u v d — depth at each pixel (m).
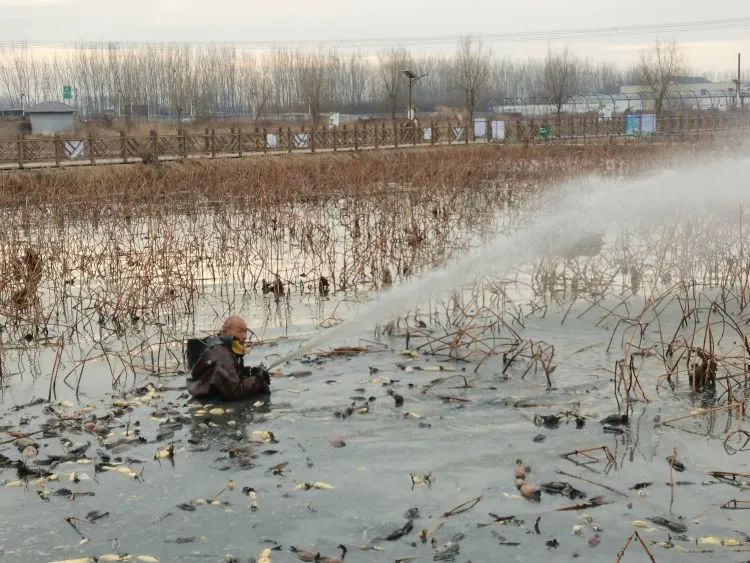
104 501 6.44
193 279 14.22
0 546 5.77
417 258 16.34
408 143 56.12
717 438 7.48
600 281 13.59
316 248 17.47
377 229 18.80
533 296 13.50
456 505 6.30
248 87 97.50
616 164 30.92
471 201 22.81
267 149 48.06
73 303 14.16
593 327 11.48
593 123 60.59
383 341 10.88
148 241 17.55
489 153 39.38
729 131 51.53
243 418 8.12
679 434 7.58
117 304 12.75
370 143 54.16
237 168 35.31
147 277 13.66
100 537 5.89
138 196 24.41
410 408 8.31
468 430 7.74
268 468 6.98
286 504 6.34
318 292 14.64
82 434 7.83
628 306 12.58
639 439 7.48
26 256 14.87
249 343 10.91
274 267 17.11
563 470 6.86
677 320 11.66
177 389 9.13
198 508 6.30
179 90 81.50
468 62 78.69
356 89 116.12
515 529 5.91
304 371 9.55
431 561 5.51
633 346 10.35
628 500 6.32
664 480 6.65
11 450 7.51
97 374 9.84
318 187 27.22
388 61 91.81
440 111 100.00
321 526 6.00
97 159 39.78
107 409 8.55
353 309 13.12
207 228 21.55
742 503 6.23
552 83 82.69
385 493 6.50
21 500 6.49
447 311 11.94
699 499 6.31
